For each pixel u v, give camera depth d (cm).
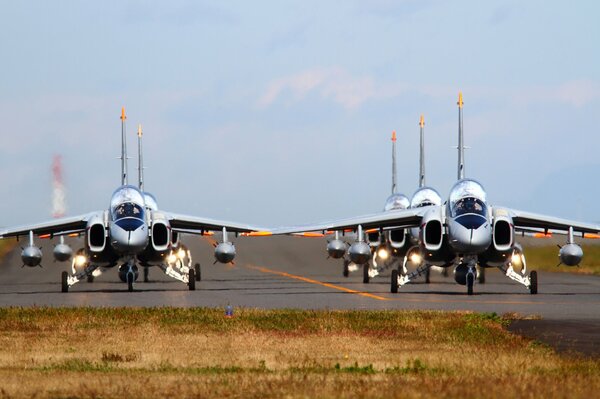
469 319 7925
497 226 11231
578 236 13175
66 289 12106
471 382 4872
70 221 12788
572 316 8512
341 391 4656
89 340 6919
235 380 5078
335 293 11525
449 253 11475
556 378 5053
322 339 6900
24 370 5609
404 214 12475
